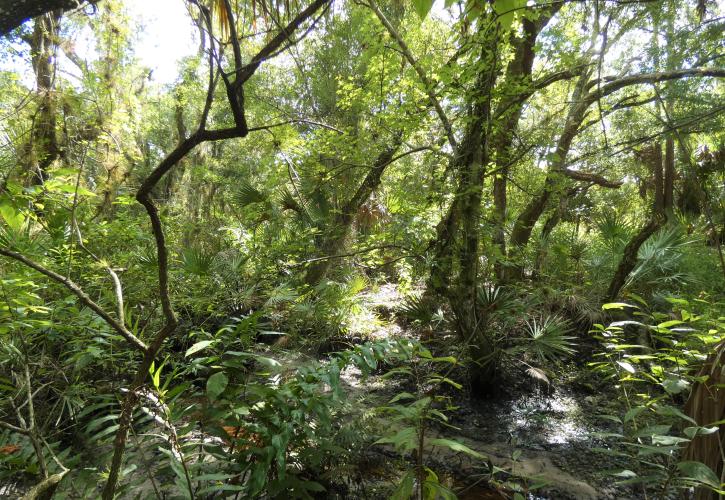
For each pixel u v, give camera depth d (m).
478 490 2.84
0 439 2.07
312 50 7.90
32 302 2.59
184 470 1.80
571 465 3.22
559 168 5.38
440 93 4.12
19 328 2.19
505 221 5.47
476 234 4.23
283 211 6.79
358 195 6.30
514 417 4.06
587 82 6.77
